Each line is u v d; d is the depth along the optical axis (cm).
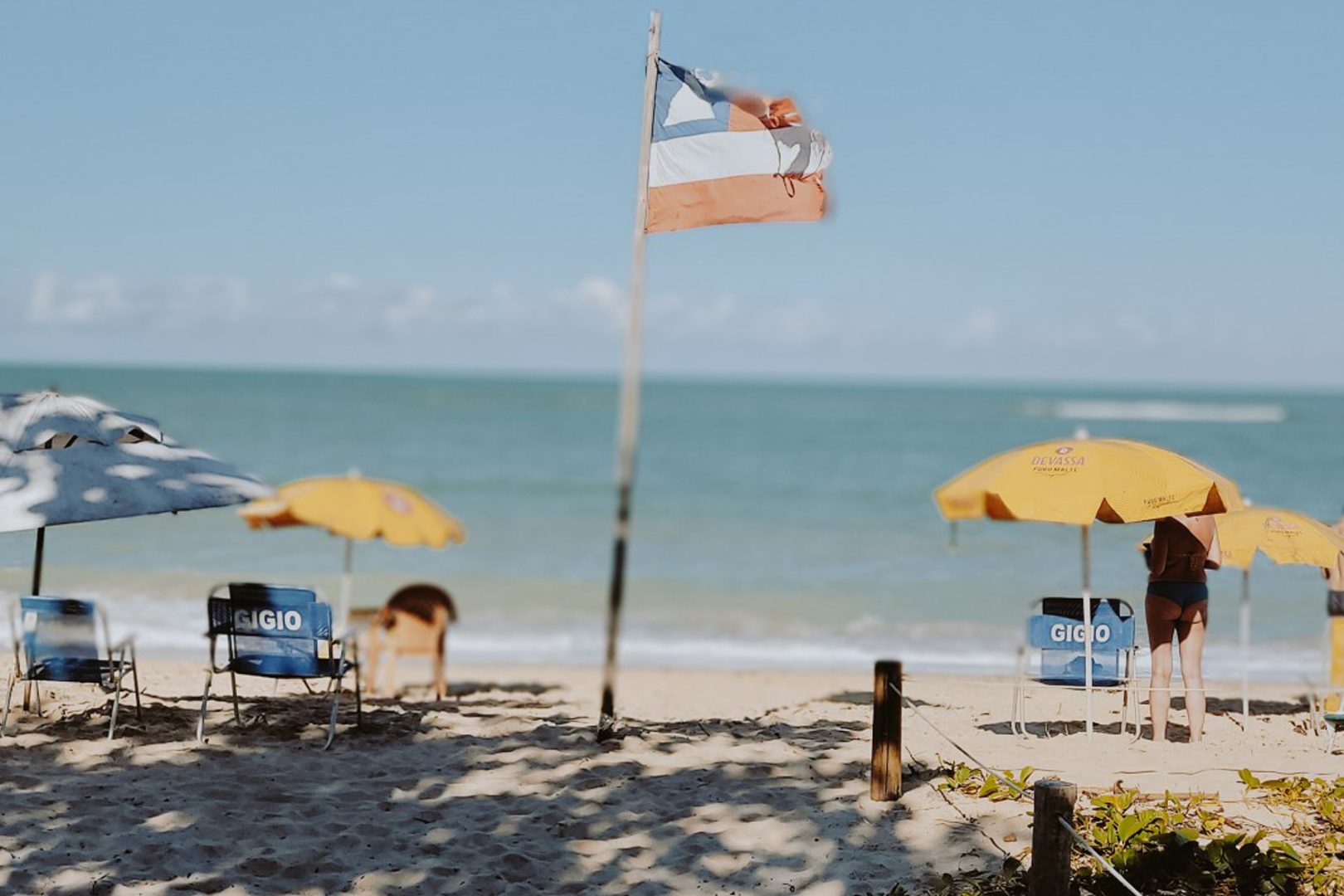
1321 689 990
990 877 566
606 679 829
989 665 1531
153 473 762
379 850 609
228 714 873
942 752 809
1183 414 9781
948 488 839
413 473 4081
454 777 731
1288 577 1981
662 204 816
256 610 802
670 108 822
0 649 1188
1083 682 870
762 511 3262
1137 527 2112
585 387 14650
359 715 846
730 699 1185
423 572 2228
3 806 645
